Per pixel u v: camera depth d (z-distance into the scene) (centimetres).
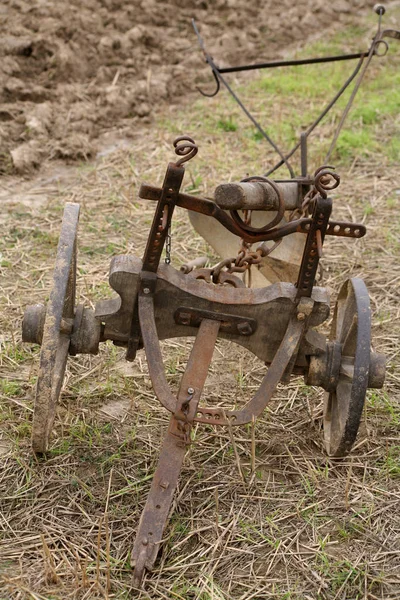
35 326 362
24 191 667
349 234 332
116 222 623
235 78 952
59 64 852
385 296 540
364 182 714
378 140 799
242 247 377
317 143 778
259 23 1114
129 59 923
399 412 420
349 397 351
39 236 592
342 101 888
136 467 371
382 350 478
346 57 532
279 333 351
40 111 768
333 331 408
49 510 342
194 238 606
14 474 363
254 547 328
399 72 988
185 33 1037
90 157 735
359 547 330
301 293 341
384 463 382
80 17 949
